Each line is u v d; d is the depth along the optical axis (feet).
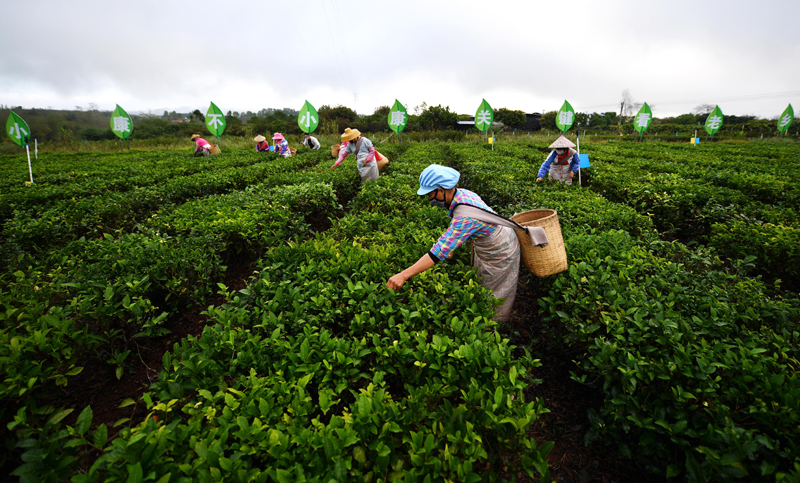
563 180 28.12
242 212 18.74
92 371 10.87
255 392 7.07
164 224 17.75
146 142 100.73
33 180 34.04
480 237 11.45
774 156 63.46
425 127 161.89
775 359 8.15
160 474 5.54
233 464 5.60
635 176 31.71
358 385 8.39
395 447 6.31
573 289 10.96
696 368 7.79
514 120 203.92
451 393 7.25
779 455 6.37
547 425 9.96
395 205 21.34
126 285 11.23
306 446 6.02
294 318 9.41
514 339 12.60
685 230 23.43
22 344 8.02
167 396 7.07
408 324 8.97
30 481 5.45
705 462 6.72
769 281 16.87
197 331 13.34
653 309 9.73
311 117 73.36
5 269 14.56
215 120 79.61
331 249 13.67
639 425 7.70
